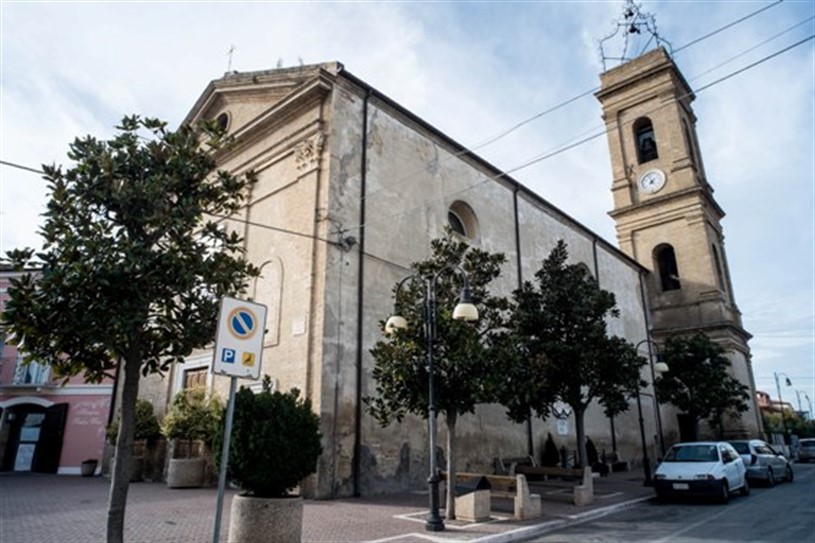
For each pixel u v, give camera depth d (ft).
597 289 52.26
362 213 50.65
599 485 56.44
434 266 36.88
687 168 109.91
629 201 117.19
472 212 65.82
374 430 45.75
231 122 64.59
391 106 56.90
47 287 17.24
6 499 40.52
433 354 33.37
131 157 20.24
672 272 113.80
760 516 37.14
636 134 121.19
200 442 50.85
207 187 21.31
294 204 51.29
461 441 54.85
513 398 40.73
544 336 49.34
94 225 18.56
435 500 29.96
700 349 80.18
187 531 27.68
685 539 29.14
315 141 50.75
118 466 18.20
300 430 25.30
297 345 45.96
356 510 35.58
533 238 77.05
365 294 48.78
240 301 18.19
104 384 71.72
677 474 45.01
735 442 62.59
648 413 96.48
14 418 73.15
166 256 18.61
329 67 53.36
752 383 108.99
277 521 23.13
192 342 20.15
